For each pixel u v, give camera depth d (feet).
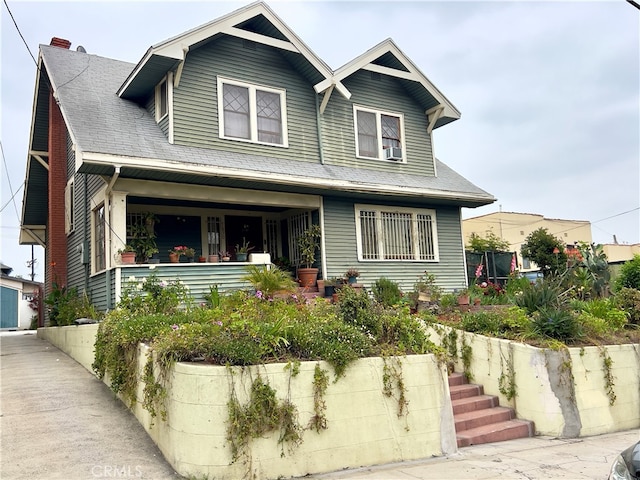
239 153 41.11
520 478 18.60
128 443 19.98
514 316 30.99
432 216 50.96
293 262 47.29
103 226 39.17
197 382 17.58
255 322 21.33
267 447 17.84
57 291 49.29
